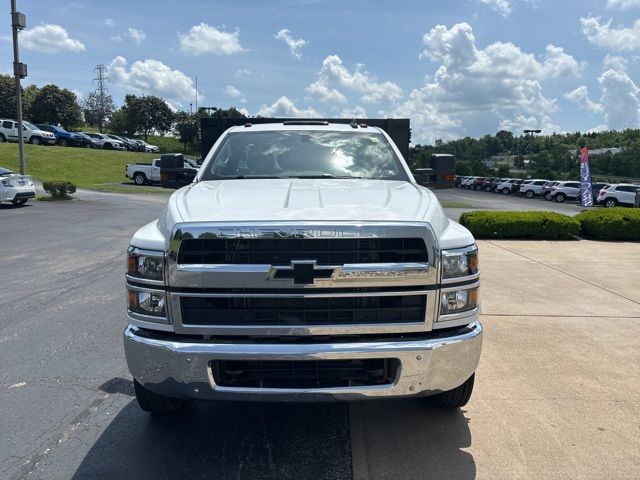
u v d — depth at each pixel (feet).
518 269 29.84
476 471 10.02
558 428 11.62
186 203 10.36
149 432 11.62
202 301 9.24
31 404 12.87
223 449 10.94
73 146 154.51
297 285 9.03
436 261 9.33
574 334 17.95
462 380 9.89
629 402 12.86
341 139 15.02
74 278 26.66
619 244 40.60
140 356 9.52
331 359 9.07
